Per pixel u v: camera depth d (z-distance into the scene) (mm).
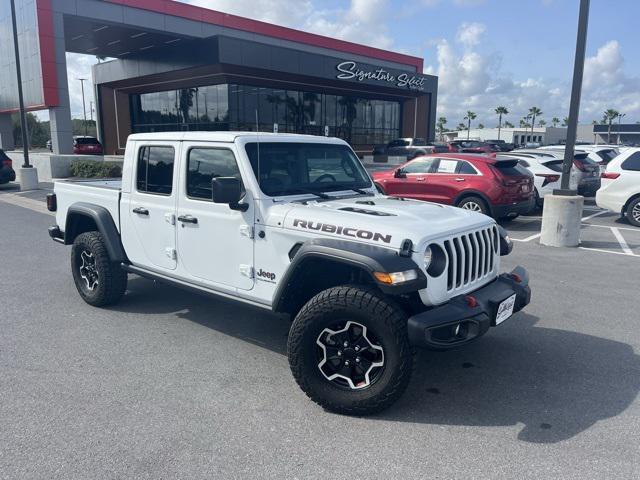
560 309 5949
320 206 4184
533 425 3537
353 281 3961
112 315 5676
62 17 23328
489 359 4602
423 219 3896
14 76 26078
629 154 11906
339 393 3637
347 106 39531
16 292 6512
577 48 8906
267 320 5559
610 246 9453
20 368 4355
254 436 3387
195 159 4590
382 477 2975
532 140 95500
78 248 5934
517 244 9617
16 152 24219
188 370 4344
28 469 3018
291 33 37312
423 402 3852
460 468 3059
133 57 32406
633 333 5223
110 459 3121
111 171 21188
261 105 33969
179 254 4828
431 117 41625
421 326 3316
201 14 30109
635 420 3600
